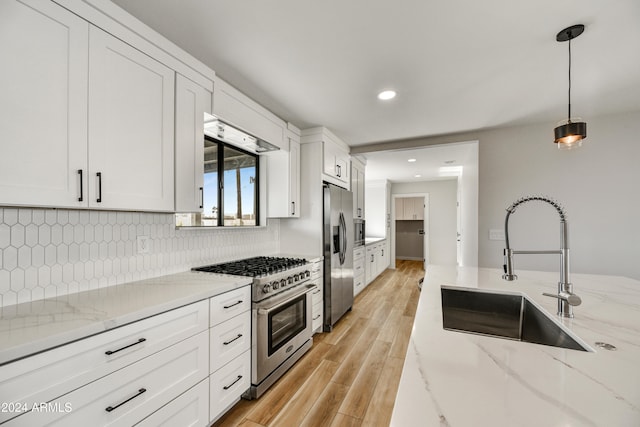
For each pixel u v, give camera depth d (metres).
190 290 1.59
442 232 7.27
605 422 0.53
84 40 1.26
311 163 3.28
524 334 1.56
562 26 1.59
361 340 2.92
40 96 1.12
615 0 1.40
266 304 2.05
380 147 4.02
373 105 2.66
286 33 1.65
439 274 2.15
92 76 1.29
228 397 1.74
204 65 1.88
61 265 1.45
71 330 1.01
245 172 2.89
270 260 2.70
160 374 1.33
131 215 1.78
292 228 3.35
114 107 1.38
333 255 3.28
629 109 2.79
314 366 2.39
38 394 0.93
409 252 9.19
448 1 1.41
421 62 1.95
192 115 1.80
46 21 1.14
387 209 7.10
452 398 0.61
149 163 1.55
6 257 1.27
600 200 2.96
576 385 0.66
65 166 1.20
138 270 1.82
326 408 1.86
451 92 2.40
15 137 1.05
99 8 1.31
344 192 3.66
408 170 5.68
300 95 2.45
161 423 1.33
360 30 1.63
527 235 3.21
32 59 1.10
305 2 1.42
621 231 2.89
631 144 2.86
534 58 1.90
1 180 1.02
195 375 1.52
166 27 1.60
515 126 3.27
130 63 1.45
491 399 0.61
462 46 1.77
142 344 1.25
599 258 2.95
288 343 2.30
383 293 4.79
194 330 1.51
